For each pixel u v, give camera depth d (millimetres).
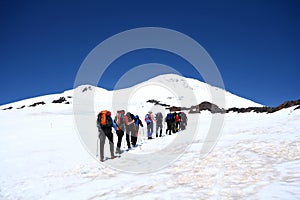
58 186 6102
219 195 4027
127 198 4445
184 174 5570
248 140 8734
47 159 9664
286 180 4289
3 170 8484
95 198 4754
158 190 4676
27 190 6160
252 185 4301
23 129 24641
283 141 7707
